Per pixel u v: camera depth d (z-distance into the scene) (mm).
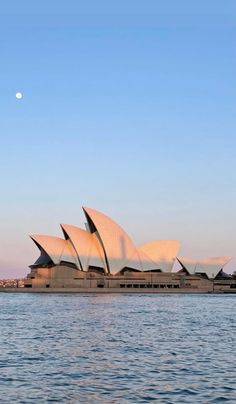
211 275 172000
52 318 62594
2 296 147125
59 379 24969
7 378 24922
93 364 29000
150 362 29828
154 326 52750
